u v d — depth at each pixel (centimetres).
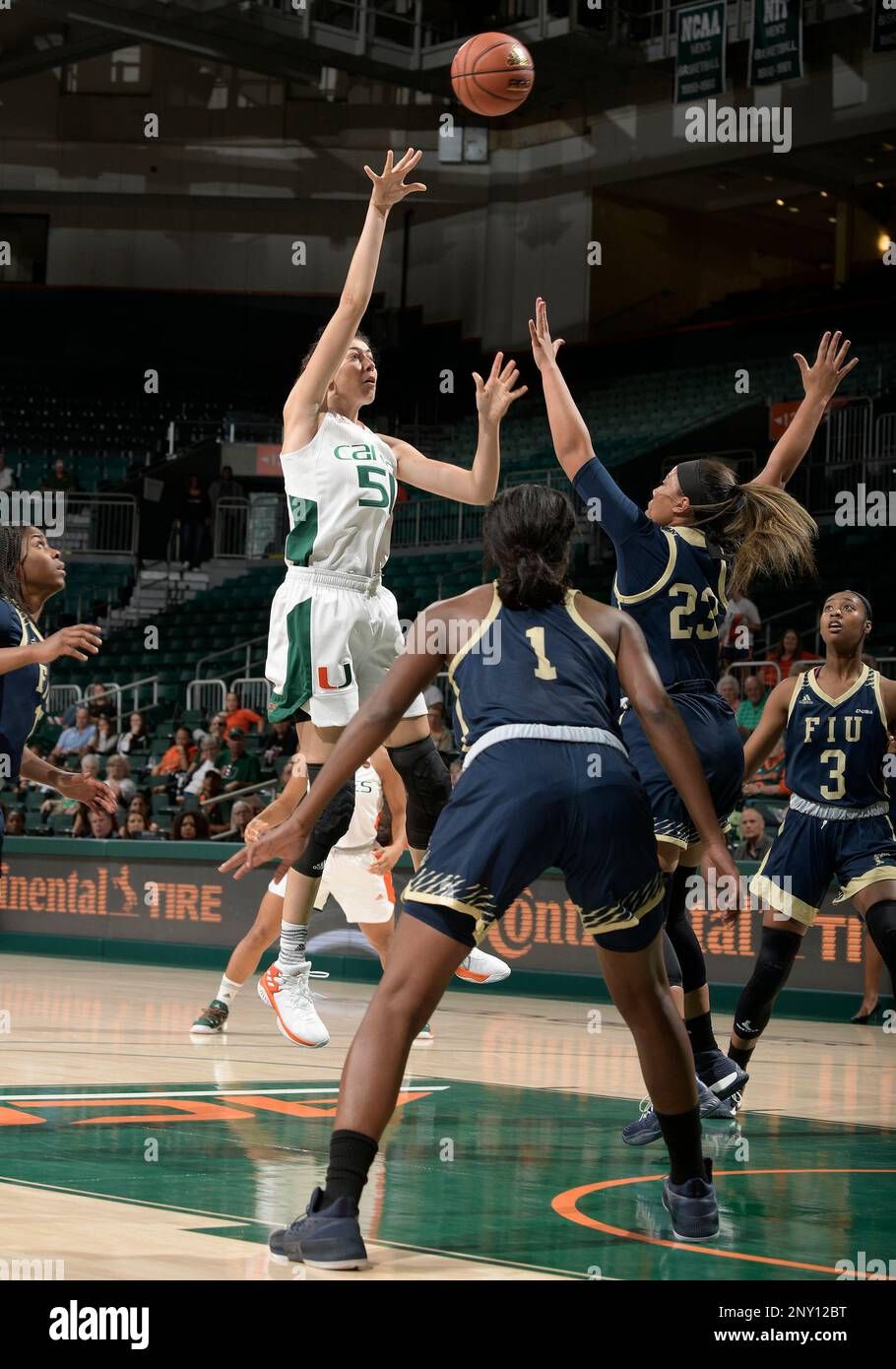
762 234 2033
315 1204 263
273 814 623
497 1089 516
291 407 444
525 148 1997
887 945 491
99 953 1196
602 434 1964
